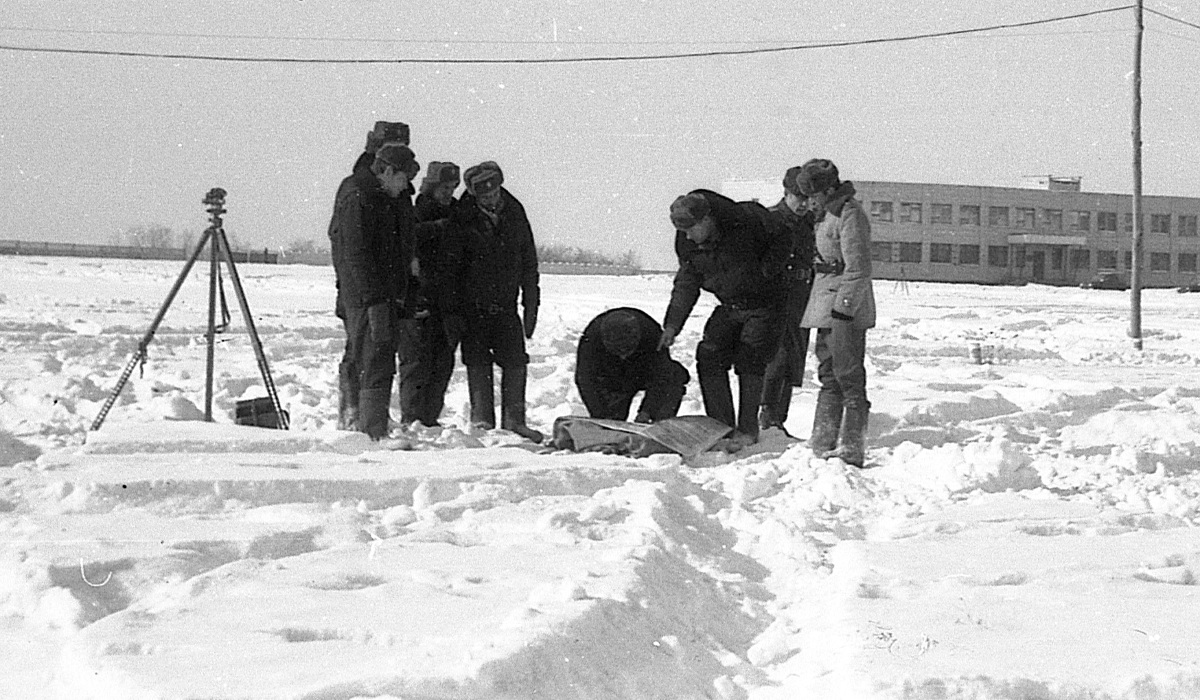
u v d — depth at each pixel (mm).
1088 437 10555
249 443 8086
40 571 4934
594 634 4305
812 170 8844
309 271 56125
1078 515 7258
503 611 4559
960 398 12062
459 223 9711
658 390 9477
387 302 8789
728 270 9336
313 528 6004
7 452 8211
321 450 8234
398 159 8703
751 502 7645
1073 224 111688
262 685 3629
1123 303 49094
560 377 13375
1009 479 8453
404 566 5352
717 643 4812
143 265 53656
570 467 7699
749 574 6008
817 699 4082
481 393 9875
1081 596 5344
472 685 3686
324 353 16609
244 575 5105
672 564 5660
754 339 9461
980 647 4508
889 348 21234
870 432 10617
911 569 5789
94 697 3666
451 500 6949
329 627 4242
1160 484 8492
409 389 9805
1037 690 4090
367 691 3602
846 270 8820
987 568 5820
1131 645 4574
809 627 4961
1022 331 29109
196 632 4223
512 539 6055
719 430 9148
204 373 13164
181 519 6223
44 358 13430
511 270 9828
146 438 8047
